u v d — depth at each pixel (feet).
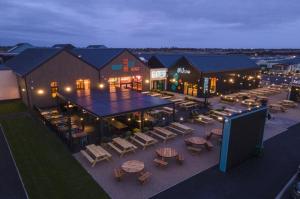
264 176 45.16
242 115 46.37
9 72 102.89
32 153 53.31
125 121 74.08
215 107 97.91
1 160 49.98
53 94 92.07
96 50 124.77
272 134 67.36
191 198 38.32
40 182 42.14
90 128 68.95
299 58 275.18
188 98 107.86
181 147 57.77
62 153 53.42
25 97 92.68
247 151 50.65
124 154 53.31
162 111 84.74
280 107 92.94
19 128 68.90
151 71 124.06
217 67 122.83
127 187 40.81
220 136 60.90
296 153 55.21
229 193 39.83
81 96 79.41
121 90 93.66
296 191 37.83
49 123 69.92
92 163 47.65
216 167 48.24
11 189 40.22
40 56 97.45
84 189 40.01
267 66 245.65
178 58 132.05
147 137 58.75
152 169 47.03
